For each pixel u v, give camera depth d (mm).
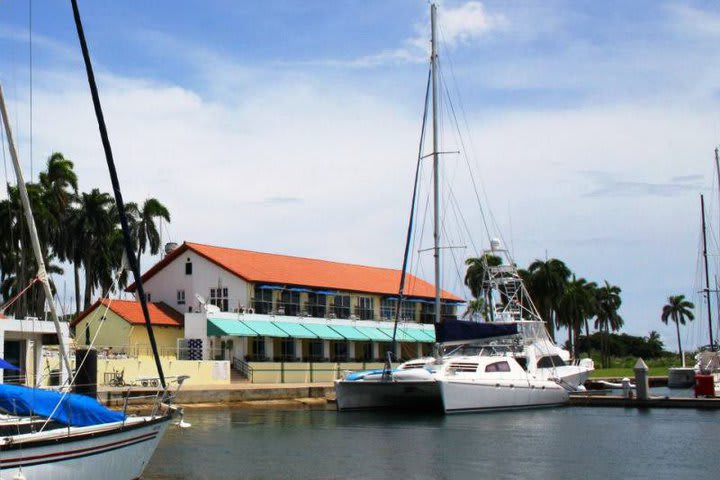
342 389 41000
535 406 41844
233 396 46562
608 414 39156
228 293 62219
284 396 49188
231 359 58062
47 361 36062
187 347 57000
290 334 60031
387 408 42375
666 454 26781
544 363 44719
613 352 152375
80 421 18609
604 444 29016
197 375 51250
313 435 31672
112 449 18547
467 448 28156
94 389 30453
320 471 23531
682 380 67562
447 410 38156
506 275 52969
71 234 73812
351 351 68312
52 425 18406
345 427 34469
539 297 93750
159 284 65562
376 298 72625
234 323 57656
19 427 17797
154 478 22188
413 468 24141
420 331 72875
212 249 65375
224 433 32344
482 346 43062
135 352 55062
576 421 36156
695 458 26047
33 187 63500
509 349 43656
